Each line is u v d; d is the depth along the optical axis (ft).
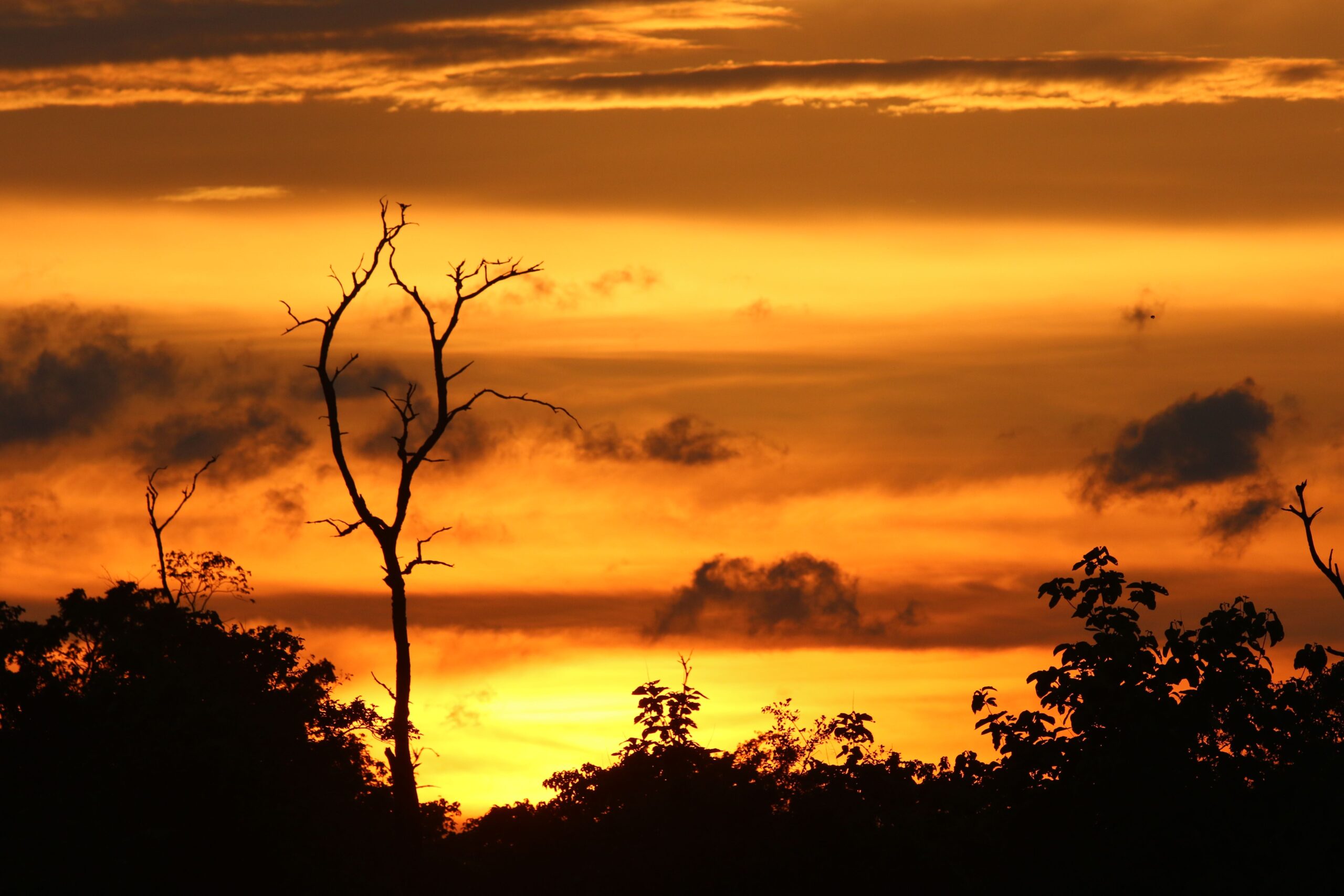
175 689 321.32
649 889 307.78
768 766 321.32
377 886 324.19
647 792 332.19
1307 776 180.45
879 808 292.40
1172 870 183.93
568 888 324.80
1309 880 176.86
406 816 336.29
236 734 319.27
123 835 299.38
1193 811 182.39
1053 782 188.44
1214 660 184.24
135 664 334.44
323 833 314.35
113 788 305.12
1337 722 187.01
